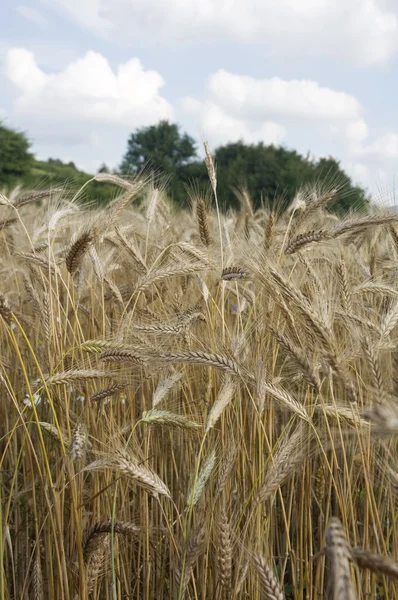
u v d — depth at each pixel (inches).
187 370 171.6
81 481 139.3
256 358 140.7
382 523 148.4
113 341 152.8
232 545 117.3
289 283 118.3
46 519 149.8
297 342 124.9
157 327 156.9
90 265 194.5
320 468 154.7
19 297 229.5
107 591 144.0
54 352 147.1
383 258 210.8
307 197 209.6
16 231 261.0
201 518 133.2
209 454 131.2
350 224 159.6
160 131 2154.3
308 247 169.9
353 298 175.8
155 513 169.2
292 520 171.6
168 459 179.6
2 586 123.6
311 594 140.1
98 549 128.2
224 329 153.3
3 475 197.0
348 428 135.3
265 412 149.5
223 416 144.2
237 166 1818.4
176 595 142.6
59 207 199.8
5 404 196.1
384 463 116.6
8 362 197.9
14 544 175.2
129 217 274.1
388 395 108.4
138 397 187.2
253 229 251.8
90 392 163.9
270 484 117.3
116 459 120.4
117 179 222.8
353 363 142.9
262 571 90.9
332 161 1771.7
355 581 120.6
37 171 1867.6
